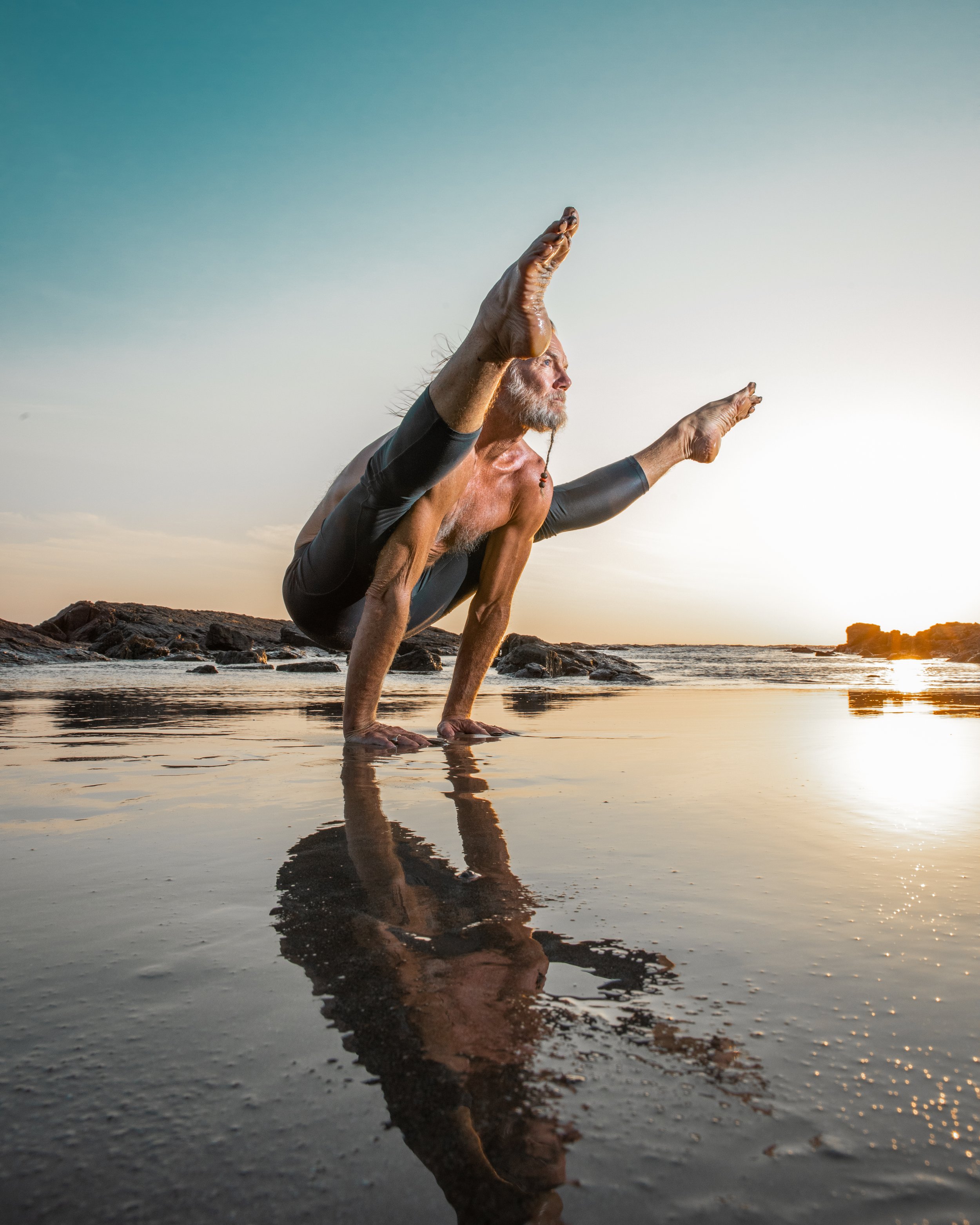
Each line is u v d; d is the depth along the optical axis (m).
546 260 3.09
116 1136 0.74
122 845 1.91
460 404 3.57
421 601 5.18
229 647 26.48
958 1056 0.89
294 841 1.95
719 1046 0.91
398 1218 0.63
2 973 1.12
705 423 6.00
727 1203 0.65
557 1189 0.67
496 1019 0.97
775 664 22.95
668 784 2.83
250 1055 0.88
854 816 2.25
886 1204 0.66
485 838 1.97
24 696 8.25
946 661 26.64
